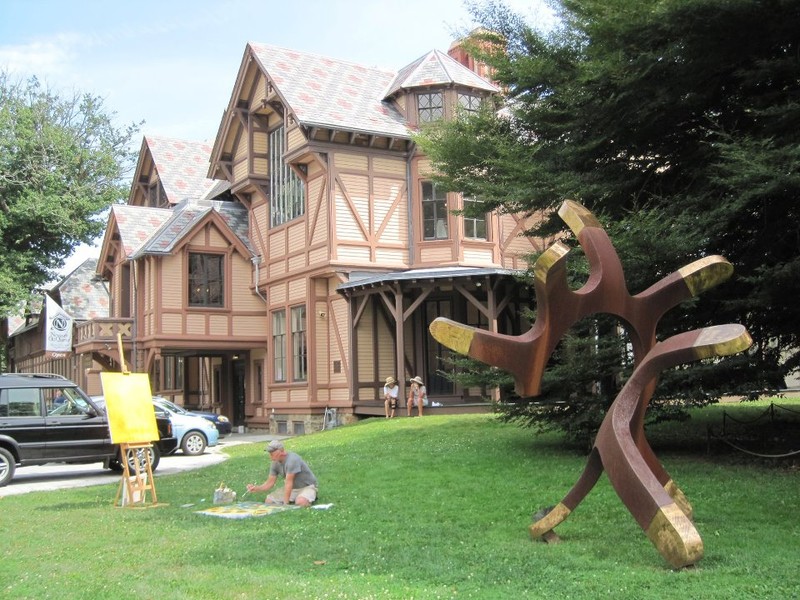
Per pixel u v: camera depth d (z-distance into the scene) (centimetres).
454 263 2336
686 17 996
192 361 3375
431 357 2341
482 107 1376
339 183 2328
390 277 2095
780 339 1230
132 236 2952
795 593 548
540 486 1002
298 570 657
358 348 2327
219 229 2806
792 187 944
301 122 2248
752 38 1046
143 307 2852
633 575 605
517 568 638
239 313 2819
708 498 884
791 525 757
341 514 908
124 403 1088
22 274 3728
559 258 673
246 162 2809
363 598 565
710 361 1140
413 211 2402
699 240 1026
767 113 993
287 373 2578
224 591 592
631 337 749
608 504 880
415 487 1056
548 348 691
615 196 1210
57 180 3944
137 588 609
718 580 584
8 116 3897
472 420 1778
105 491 1264
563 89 1209
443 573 631
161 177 3397
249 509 971
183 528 868
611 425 675
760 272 1032
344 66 2644
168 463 1783
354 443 1612
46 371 4497
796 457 1116
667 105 1134
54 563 716
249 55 2614
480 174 1350
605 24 1059
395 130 2373
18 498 1217
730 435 1348
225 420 2503
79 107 4262
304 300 2481
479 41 1345
